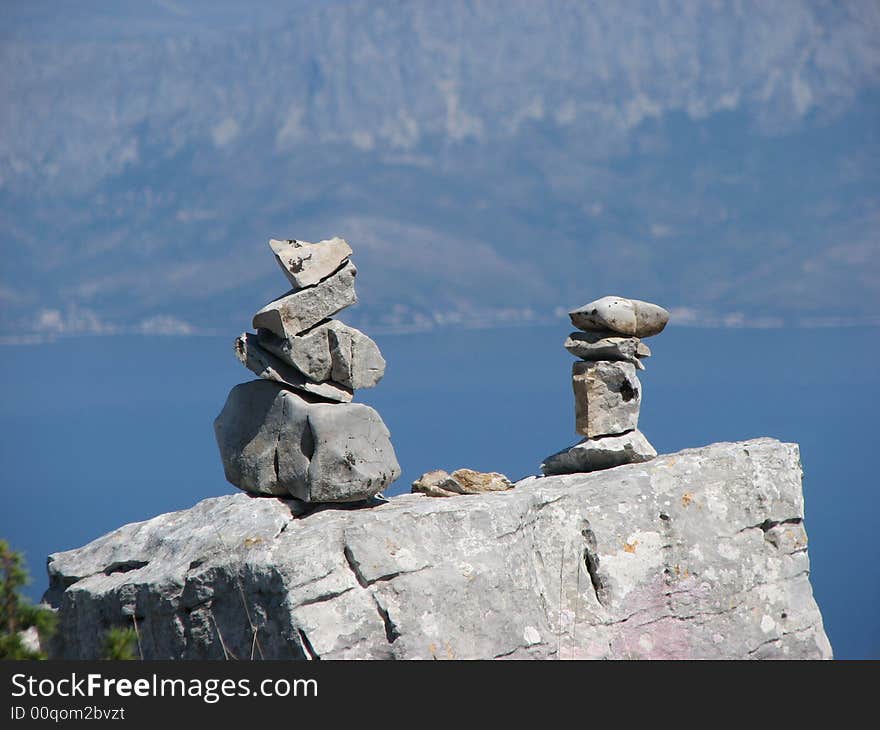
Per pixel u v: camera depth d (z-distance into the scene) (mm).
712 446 46188
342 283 39188
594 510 41406
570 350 46125
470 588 36469
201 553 36844
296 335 38625
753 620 42969
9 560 26250
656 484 42844
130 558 39219
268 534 36469
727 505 43844
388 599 35469
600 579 40750
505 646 36562
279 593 34906
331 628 34719
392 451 39500
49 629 26641
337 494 38031
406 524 36656
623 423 45375
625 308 45125
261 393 39781
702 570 42406
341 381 39219
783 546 44938
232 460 40000
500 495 40125
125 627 37812
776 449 46031
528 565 38531
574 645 39156
